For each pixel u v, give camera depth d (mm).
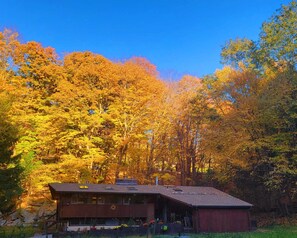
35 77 38969
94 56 40250
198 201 25156
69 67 39094
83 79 37969
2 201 20578
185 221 25672
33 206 31359
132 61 40969
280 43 35906
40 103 36375
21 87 35062
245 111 30359
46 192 32219
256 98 30547
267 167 30469
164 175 37688
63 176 32812
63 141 34188
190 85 42844
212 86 39375
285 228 25484
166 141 40656
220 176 33188
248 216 25844
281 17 36969
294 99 29562
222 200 26422
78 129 35781
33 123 32656
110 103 38781
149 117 38531
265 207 33188
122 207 26641
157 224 22766
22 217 28375
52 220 26562
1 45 36719
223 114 35344
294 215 30078
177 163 42938
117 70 38344
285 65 34250
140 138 36938
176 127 41250
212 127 35906
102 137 37344
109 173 36812
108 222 26234
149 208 27484
